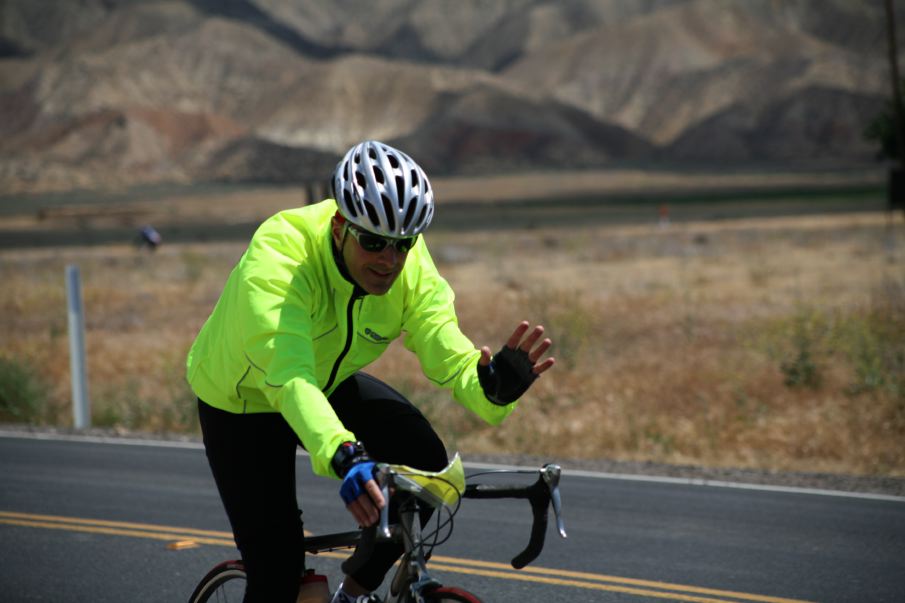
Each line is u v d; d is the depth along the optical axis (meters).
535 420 30.44
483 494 8.45
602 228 160.00
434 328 9.57
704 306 55.62
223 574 10.25
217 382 9.38
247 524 9.38
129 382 36.50
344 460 7.94
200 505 19.89
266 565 9.26
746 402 31.06
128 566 16.00
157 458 24.45
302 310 8.96
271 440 9.52
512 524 18.41
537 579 15.30
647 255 103.44
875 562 16.06
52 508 19.69
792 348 38.47
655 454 26.59
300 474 22.55
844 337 38.19
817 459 25.83
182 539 17.50
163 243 160.75
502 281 77.81
